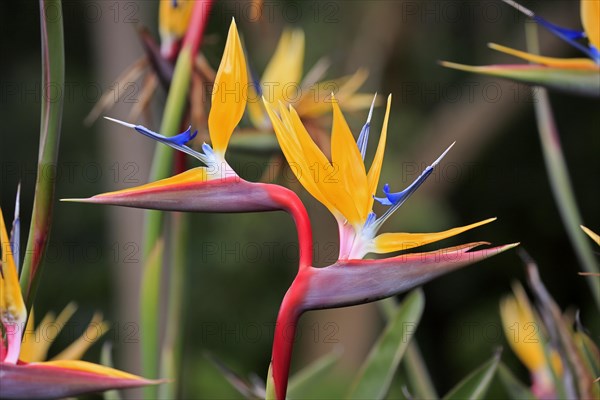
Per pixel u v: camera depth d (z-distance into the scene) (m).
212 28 5.07
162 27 2.01
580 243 2.03
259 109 2.14
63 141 6.92
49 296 6.79
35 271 1.67
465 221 7.32
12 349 1.60
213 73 1.98
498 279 7.29
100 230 6.93
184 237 2.07
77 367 1.57
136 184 3.89
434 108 6.66
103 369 1.57
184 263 2.07
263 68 5.12
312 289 1.59
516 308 2.08
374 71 6.25
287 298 1.60
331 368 2.09
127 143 3.96
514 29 6.47
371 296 1.59
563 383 1.97
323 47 6.18
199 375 6.11
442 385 7.03
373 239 1.61
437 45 6.64
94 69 6.71
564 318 2.00
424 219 5.80
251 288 6.71
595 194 7.09
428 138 6.46
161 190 1.60
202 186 1.60
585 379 1.88
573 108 7.07
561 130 7.12
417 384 2.04
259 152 2.13
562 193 2.04
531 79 1.84
